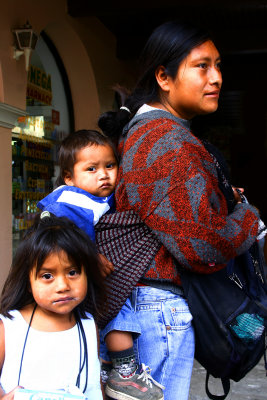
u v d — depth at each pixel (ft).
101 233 5.33
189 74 5.31
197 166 4.83
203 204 4.71
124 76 27.63
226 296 5.27
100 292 5.02
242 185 41.01
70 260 4.49
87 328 4.87
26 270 4.60
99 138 5.73
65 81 22.35
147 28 24.80
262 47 24.56
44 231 4.58
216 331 5.18
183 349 5.26
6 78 14.83
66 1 19.70
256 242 5.82
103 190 5.59
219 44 24.97
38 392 4.08
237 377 5.59
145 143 5.00
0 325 4.53
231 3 19.03
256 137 40.60
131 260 5.16
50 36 20.71
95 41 22.66
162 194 4.81
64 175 5.88
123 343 5.14
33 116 19.30
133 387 5.01
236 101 37.27
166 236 4.84
